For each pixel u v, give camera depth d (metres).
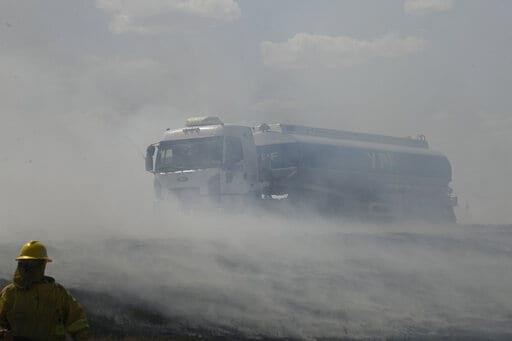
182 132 26.78
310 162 30.33
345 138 33.50
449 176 38.16
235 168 26.30
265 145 30.06
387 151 34.59
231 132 26.45
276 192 29.38
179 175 26.39
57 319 6.91
